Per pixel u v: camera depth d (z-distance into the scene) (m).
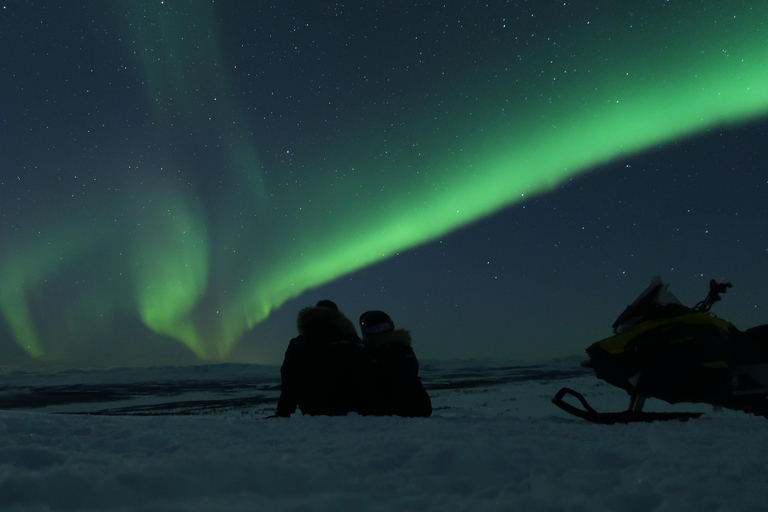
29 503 0.82
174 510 0.77
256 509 0.78
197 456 1.12
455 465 1.15
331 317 3.22
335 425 2.08
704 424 2.30
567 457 1.29
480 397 15.96
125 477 0.91
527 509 0.86
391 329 3.30
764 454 1.44
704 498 0.94
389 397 3.11
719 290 3.13
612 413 2.98
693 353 2.99
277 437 1.66
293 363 3.16
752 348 2.93
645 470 1.20
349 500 0.85
